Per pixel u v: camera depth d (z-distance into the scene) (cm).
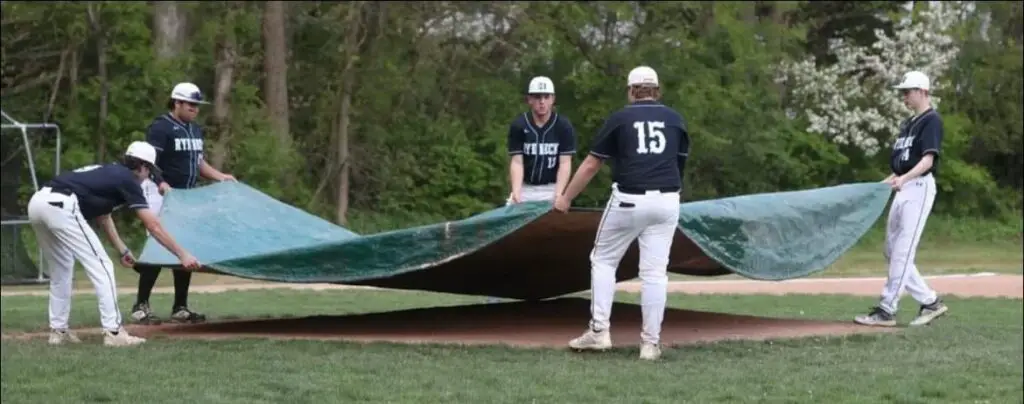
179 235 1418
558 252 1397
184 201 1472
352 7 3956
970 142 5191
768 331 1400
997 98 5241
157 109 3700
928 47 4966
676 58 4394
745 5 4703
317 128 4147
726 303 1958
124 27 3659
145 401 925
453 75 4316
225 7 3859
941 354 1194
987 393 984
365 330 1402
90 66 3803
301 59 4197
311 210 3894
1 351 1186
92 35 3688
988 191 4959
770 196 1366
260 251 1366
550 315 1578
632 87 1143
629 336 1345
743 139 4462
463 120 4453
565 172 1405
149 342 1262
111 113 3662
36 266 2616
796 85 4938
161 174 1467
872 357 1171
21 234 2627
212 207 1482
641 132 1112
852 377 1048
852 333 1362
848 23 5559
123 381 1009
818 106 4878
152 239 1435
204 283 2547
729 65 4522
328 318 1553
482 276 1513
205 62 3853
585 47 4434
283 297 2105
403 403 920
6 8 3625
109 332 1235
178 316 1520
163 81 3659
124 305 1869
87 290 2312
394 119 4297
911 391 982
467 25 4188
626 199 1118
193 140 1489
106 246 3250
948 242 4584
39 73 3831
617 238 1148
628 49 4416
